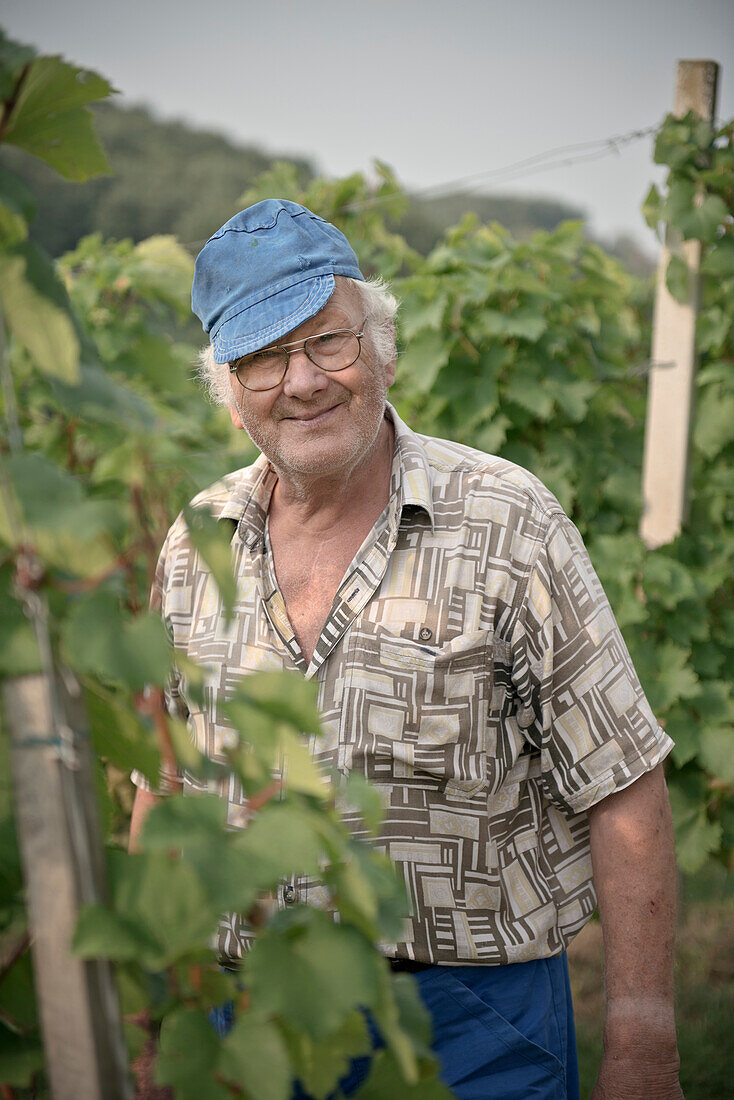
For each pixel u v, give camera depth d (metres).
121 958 0.59
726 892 3.93
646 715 1.42
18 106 0.69
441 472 1.52
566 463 3.26
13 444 0.64
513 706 1.46
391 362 1.55
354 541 1.51
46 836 0.60
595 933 3.69
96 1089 0.60
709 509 3.40
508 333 3.12
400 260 3.75
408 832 1.41
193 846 0.62
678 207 2.89
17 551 0.62
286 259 1.44
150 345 0.75
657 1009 1.37
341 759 1.42
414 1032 0.71
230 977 0.71
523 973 1.44
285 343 1.44
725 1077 2.82
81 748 0.61
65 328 0.60
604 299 3.58
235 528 1.60
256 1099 0.63
